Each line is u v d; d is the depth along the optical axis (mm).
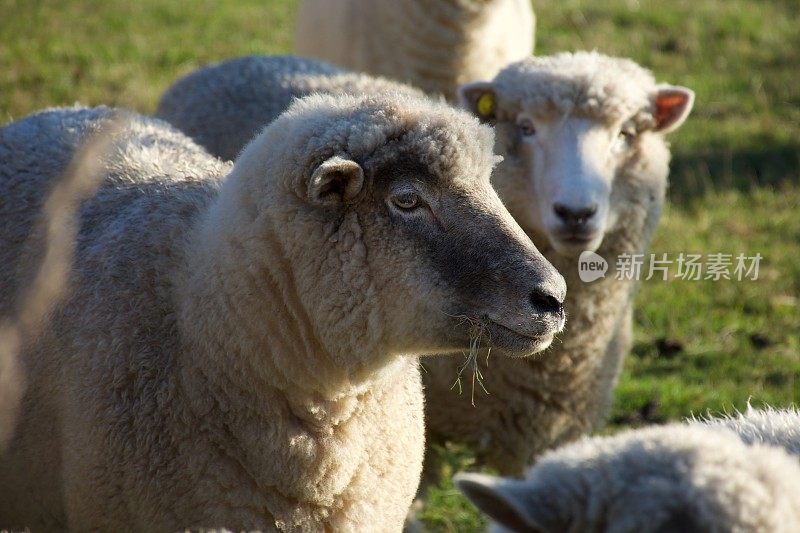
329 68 16703
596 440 7488
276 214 9430
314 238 9367
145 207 10570
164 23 31109
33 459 10352
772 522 6438
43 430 10258
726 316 19719
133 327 9922
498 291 9203
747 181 24797
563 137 14023
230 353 9617
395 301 9422
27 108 24156
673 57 31188
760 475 6688
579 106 14047
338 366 9641
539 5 34469
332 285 9414
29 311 10344
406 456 10531
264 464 9688
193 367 9742
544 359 13930
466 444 14484
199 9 32594
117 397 9773
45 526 10656
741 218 23141
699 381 17766
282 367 9594
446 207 9383
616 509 6672
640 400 17094
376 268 9406
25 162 11547
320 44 21234
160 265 10102
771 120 27781
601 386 14664
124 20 30719
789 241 22312
